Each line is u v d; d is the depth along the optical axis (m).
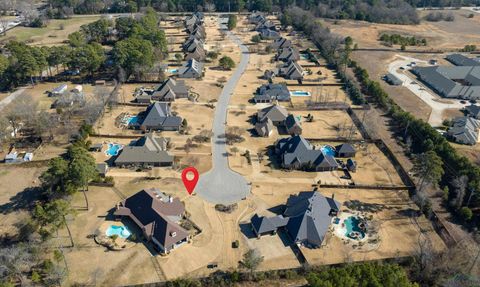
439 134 136.25
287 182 120.25
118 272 88.00
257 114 158.00
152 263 90.75
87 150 131.75
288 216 104.19
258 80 198.12
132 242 96.50
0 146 133.88
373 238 99.31
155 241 95.44
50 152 131.50
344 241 98.25
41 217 93.50
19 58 176.00
